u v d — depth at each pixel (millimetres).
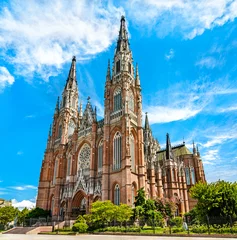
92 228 53156
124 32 102750
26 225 73250
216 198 44219
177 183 92750
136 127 80438
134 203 61562
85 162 83750
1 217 78500
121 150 71750
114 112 81250
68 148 94188
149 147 96312
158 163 91438
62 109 108375
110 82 89375
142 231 43688
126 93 80500
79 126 95938
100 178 75062
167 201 66688
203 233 36625
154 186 79688
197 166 106125
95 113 87375
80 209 76562
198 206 48031
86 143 87312
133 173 70375
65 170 91062
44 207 89250
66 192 82438
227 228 36406
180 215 84625
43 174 96938
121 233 43625
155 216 54344
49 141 104688
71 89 114375
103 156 74688
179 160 105938
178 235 36312
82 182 77750
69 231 54438
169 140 102938
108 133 77938
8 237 39781
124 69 87062
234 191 44781
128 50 96875
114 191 68688
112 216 51375
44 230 59219
